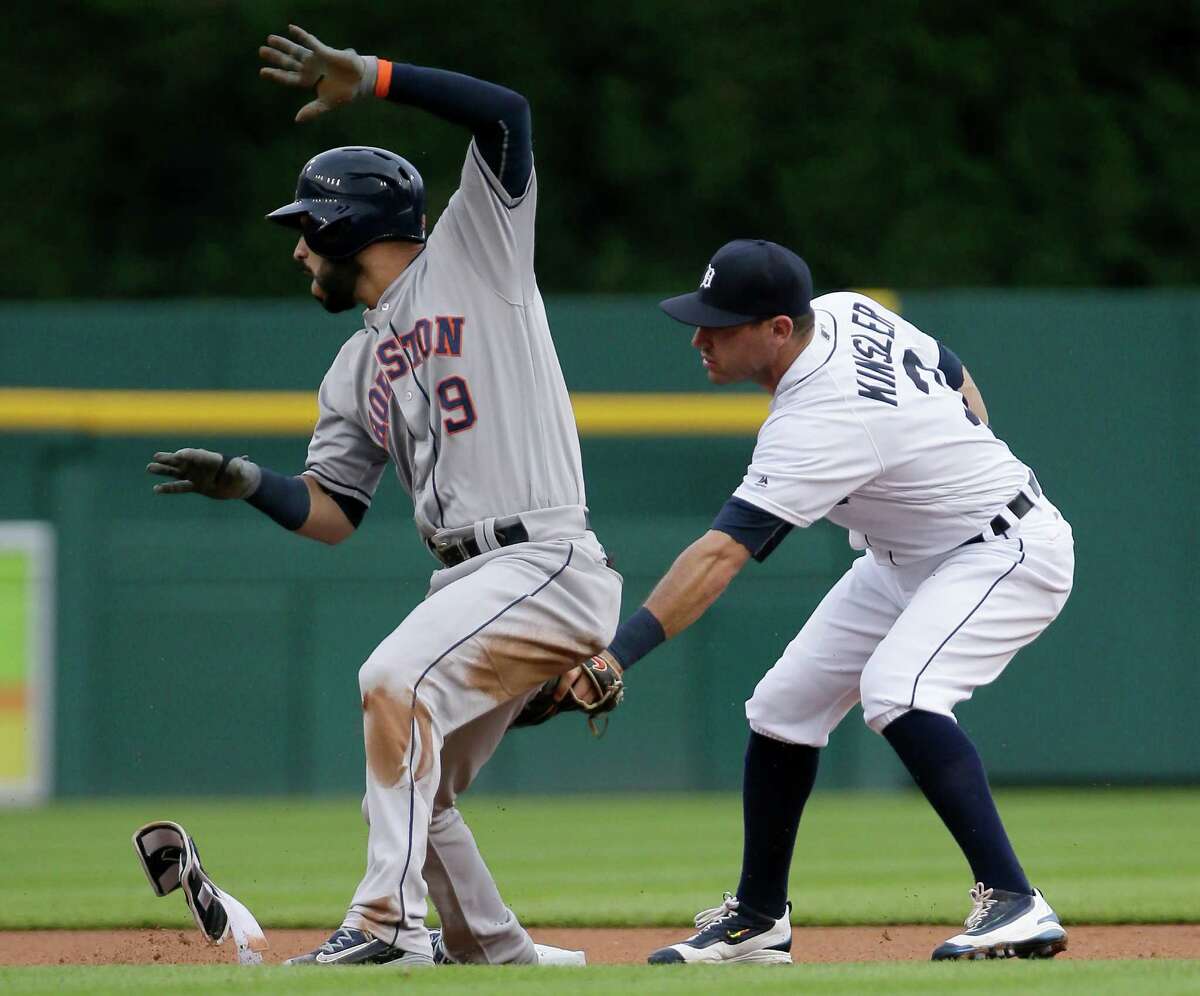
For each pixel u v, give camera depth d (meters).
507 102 14.17
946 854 29.25
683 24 70.81
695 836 32.81
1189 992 12.17
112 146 71.12
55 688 41.88
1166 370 43.03
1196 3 73.25
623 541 42.59
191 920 21.44
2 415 42.06
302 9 70.19
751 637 42.22
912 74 71.19
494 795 42.19
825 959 17.56
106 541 42.09
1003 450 16.23
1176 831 33.06
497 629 14.26
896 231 68.31
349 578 42.00
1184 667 42.88
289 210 14.78
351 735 41.88
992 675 15.76
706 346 15.77
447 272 14.60
